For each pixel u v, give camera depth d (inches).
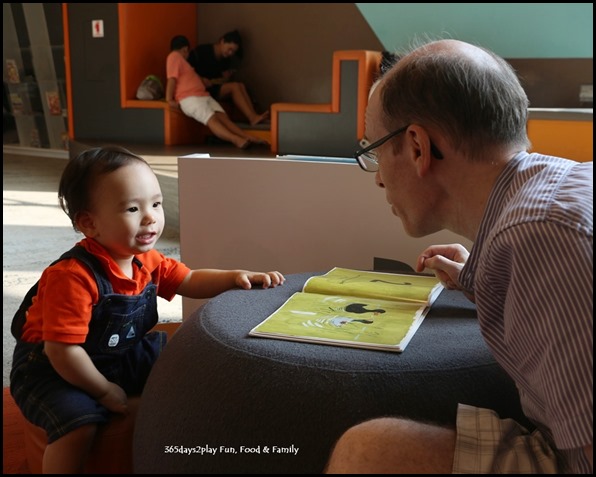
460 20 235.9
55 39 314.3
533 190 38.5
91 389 57.7
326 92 271.6
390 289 64.1
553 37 221.5
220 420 46.8
